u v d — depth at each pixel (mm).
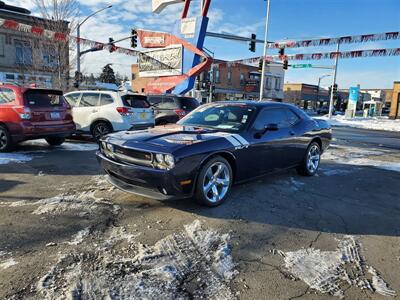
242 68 52250
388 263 3205
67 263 2910
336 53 18375
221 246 3346
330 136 7098
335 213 4484
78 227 3668
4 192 4797
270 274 2902
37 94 7883
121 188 4395
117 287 2590
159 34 18016
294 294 2631
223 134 4703
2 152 7762
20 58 29109
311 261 3166
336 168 7539
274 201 4824
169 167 3877
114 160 4402
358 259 3254
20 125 7469
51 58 20672
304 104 74938
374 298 2631
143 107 10078
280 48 20609
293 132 5887
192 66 16359
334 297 2619
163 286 2635
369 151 11031
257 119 5238
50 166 6559
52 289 2531
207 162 4254
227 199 4777
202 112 5766
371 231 3951
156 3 18969
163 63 17641
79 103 10086
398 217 4453
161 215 4094
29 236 3398
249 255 3215
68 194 4777
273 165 5473
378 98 64062
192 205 4465
